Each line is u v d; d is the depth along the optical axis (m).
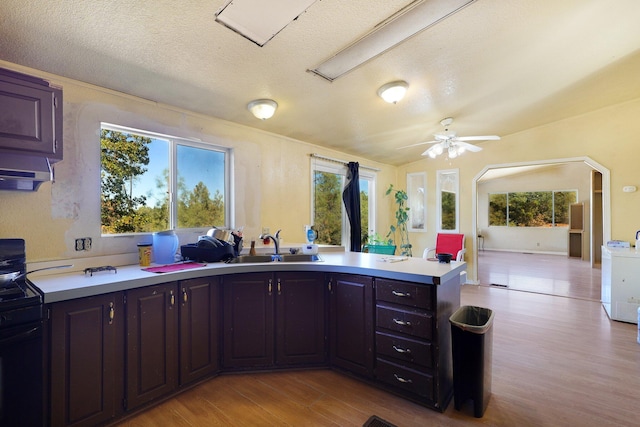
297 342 2.38
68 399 1.57
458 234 5.20
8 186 1.83
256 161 3.36
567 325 3.32
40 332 1.43
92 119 2.19
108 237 2.27
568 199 9.32
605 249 3.82
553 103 3.74
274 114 3.02
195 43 1.83
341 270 2.28
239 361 2.32
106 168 2.33
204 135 2.88
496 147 5.12
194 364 2.13
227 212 3.13
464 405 1.94
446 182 5.70
